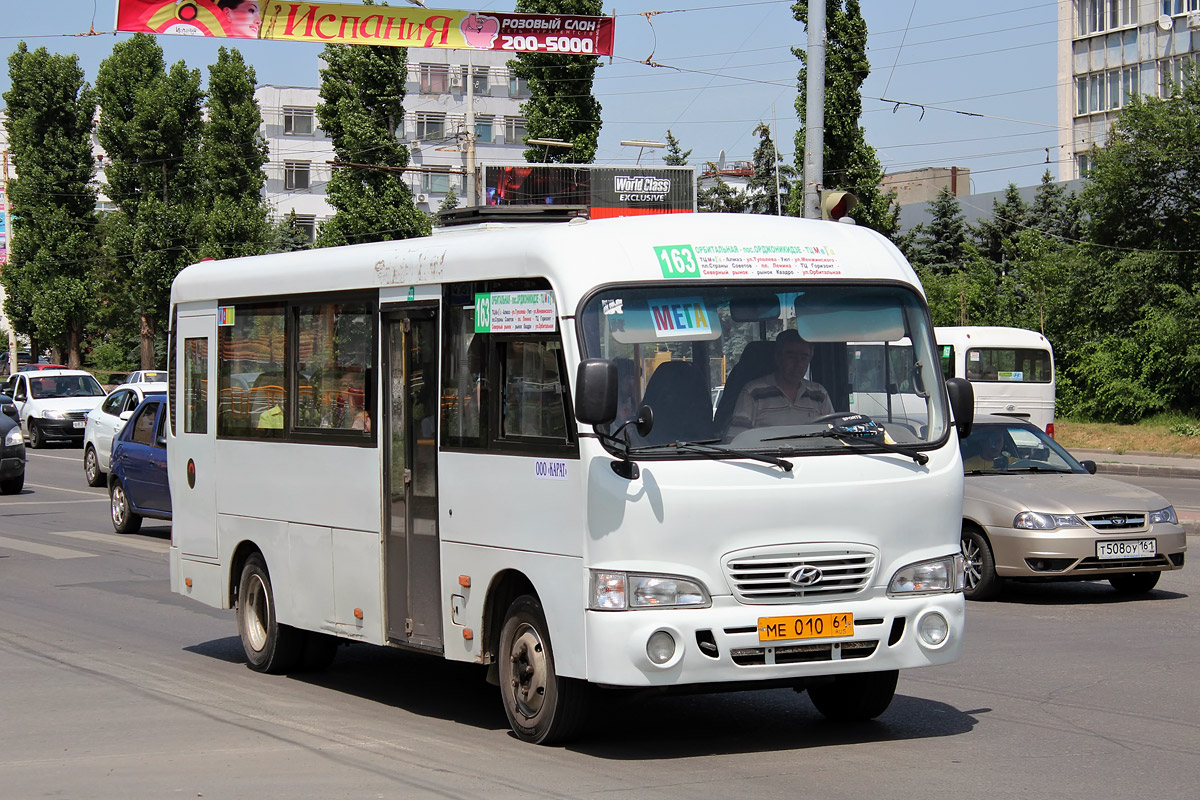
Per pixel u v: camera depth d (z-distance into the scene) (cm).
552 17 1820
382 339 851
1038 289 4538
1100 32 6281
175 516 1102
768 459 687
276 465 958
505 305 746
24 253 6103
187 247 5522
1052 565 1225
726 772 671
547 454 706
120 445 1909
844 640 691
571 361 690
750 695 889
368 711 850
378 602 851
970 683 901
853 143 3516
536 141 3831
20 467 2516
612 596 666
